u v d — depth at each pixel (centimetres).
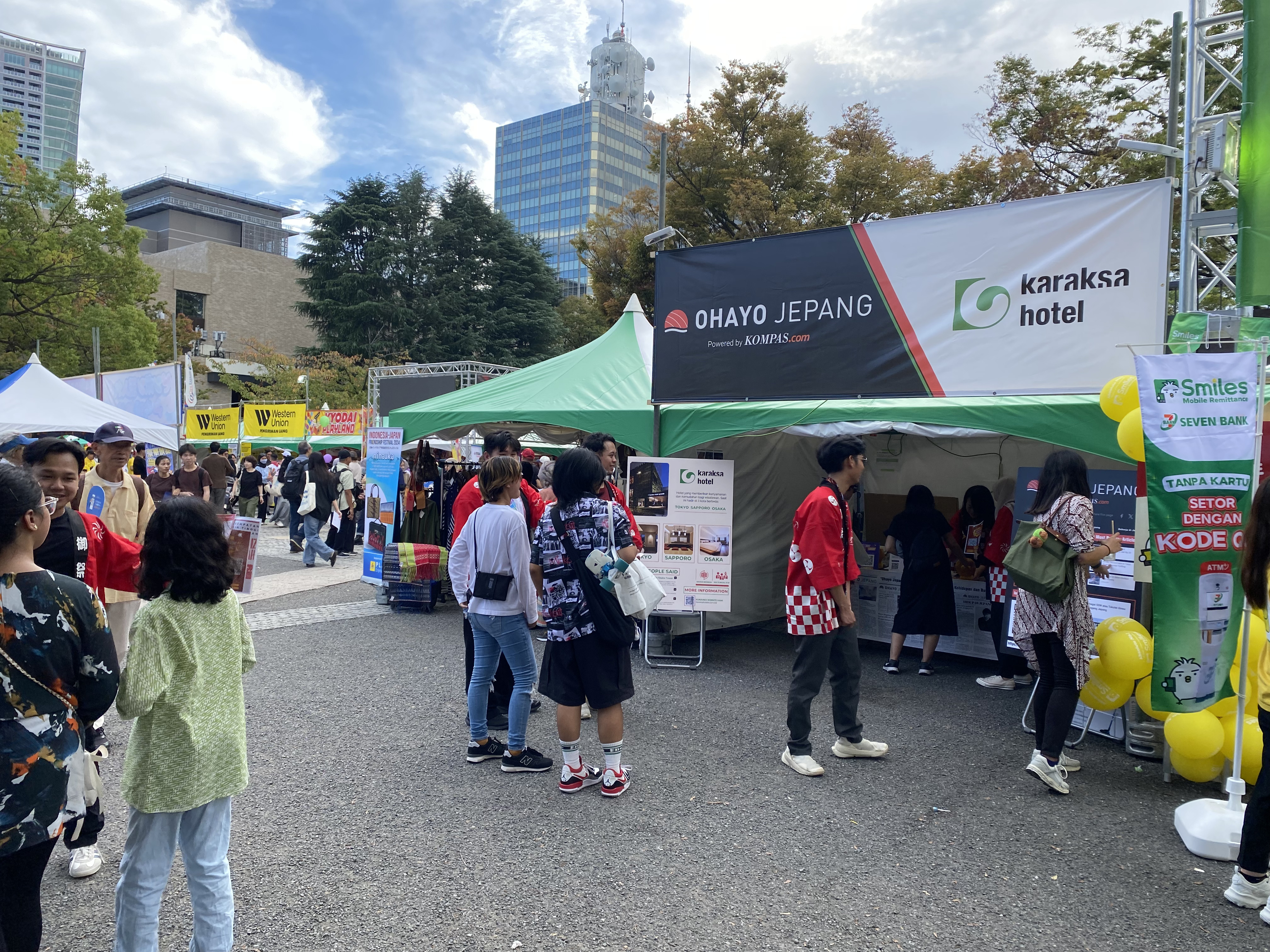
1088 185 1756
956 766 478
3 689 209
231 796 252
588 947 290
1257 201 481
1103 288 528
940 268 591
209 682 244
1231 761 434
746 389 684
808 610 456
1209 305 824
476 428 1284
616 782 424
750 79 2580
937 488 860
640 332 942
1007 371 564
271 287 5997
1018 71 1839
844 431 675
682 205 2644
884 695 635
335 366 3688
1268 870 324
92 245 2617
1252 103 481
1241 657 379
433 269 3941
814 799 426
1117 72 1697
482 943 292
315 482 1283
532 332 4053
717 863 355
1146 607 512
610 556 412
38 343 2259
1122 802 429
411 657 710
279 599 1002
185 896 323
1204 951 294
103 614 229
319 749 490
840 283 636
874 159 2348
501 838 376
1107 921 313
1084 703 486
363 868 347
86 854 338
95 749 385
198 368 4662
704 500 707
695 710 582
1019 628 442
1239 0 1014
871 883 339
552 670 427
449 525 964
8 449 511
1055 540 421
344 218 3894
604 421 778
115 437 467
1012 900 328
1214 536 399
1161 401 404
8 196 2544
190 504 245
